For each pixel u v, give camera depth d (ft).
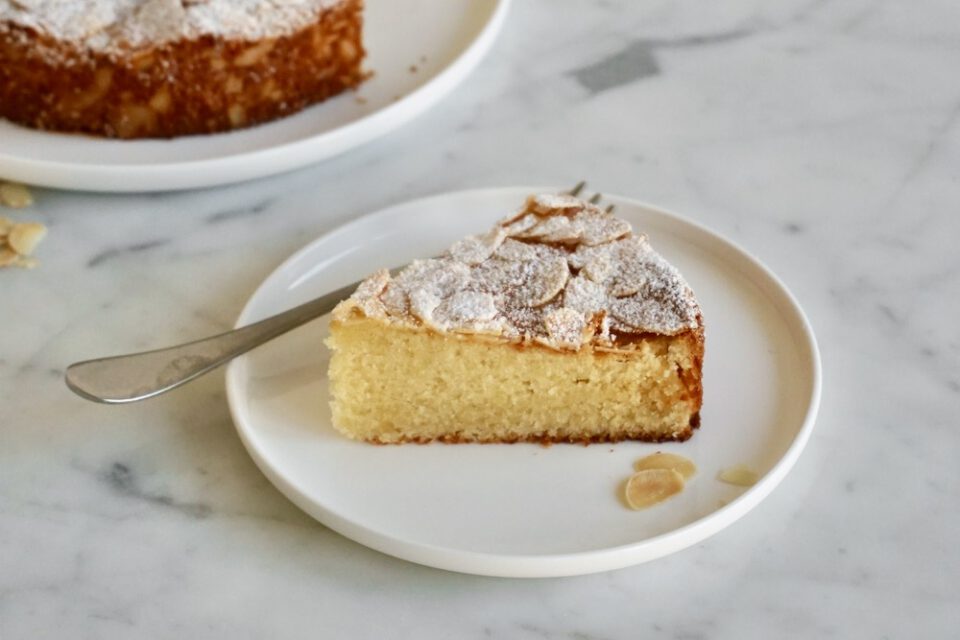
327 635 1.58
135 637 1.57
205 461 1.73
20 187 2.09
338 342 1.72
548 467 1.71
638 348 1.71
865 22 2.46
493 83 2.32
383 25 2.36
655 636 1.58
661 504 1.65
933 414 1.79
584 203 1.89
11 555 1.64
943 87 2.32
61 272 1.97
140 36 2.08
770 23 2.46
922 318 1.91
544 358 1.72
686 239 1.95
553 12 2.48
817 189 2.12
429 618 1.59
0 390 1.81
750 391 1.77
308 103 2.21
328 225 2.04
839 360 1.85
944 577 1.62
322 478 1.69
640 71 2.35
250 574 1.63
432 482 1.69
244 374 1.79
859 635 1.58
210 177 2.04
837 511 1.69
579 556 1.57
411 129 2.22
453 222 1.98
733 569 1.63
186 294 1.94
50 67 2.08
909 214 2.08
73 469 1.72
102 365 1.75
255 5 2.14
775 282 1.87
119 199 2.09
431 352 1.73
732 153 2.18
